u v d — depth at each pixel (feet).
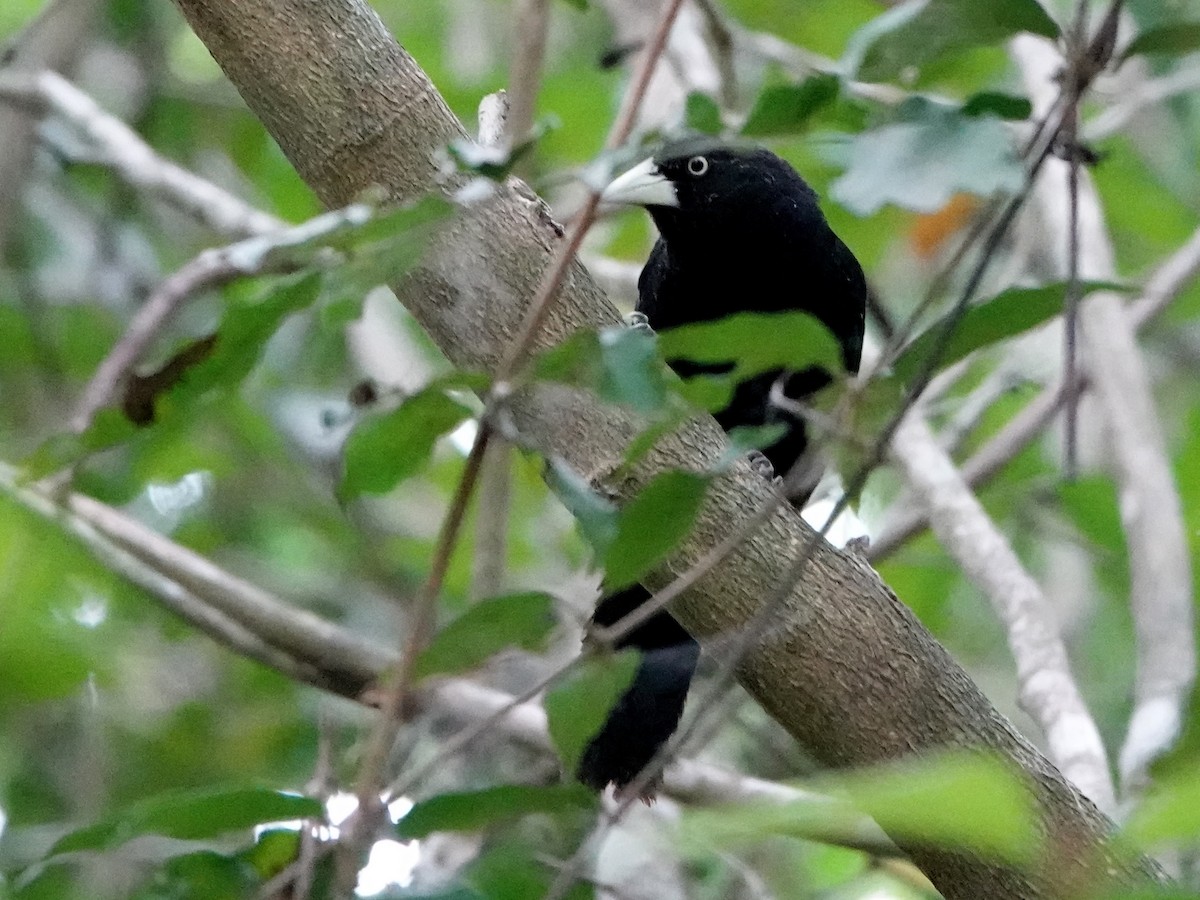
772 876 27.78
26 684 25.71
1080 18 14.83
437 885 15.71
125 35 40.01
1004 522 33.55
